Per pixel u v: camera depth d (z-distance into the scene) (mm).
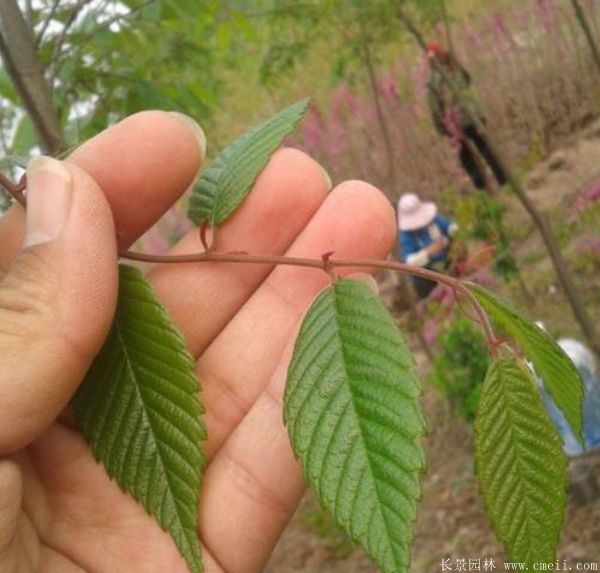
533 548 110
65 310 130
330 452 110
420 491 105
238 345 171
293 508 162
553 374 120
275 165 174
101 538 157
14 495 134
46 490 159
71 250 132
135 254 142
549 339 118
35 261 132
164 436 134
